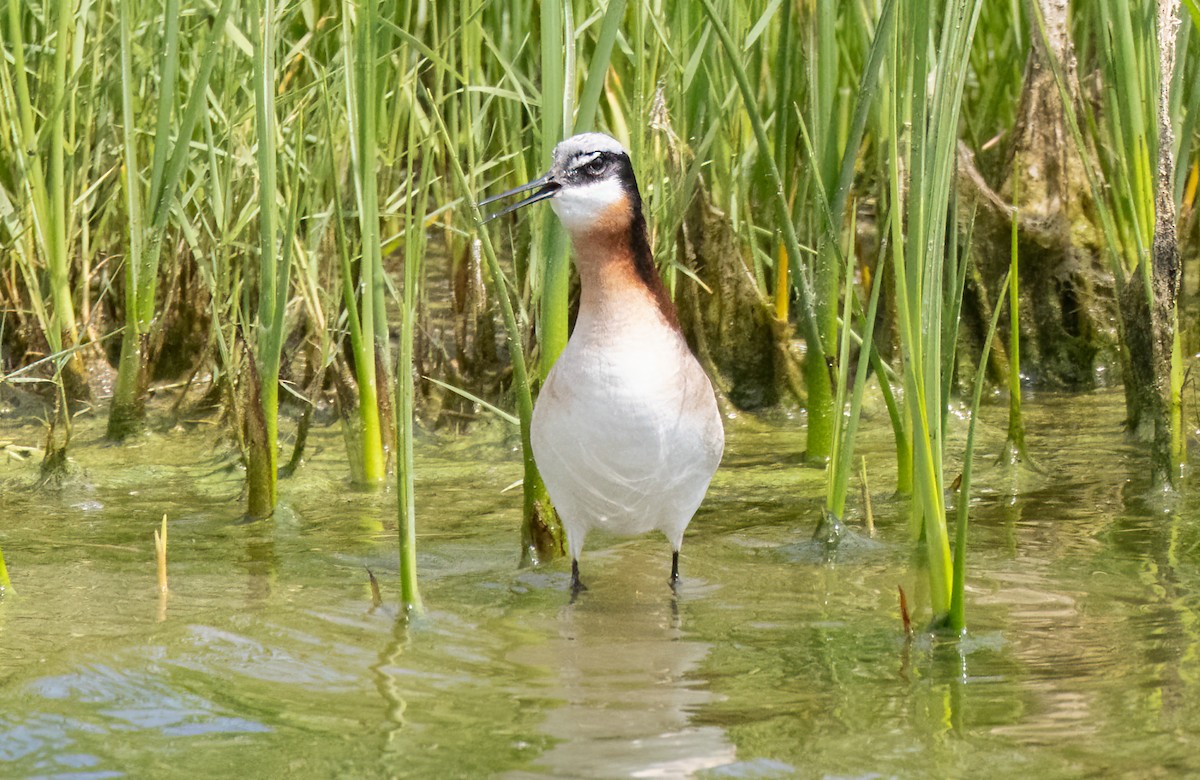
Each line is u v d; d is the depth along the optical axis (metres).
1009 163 14.83
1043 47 14.44
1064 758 6.36
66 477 11.61
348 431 11.68
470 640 8.16
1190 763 6.27
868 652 7.83
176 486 11.59
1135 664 7.48
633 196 8.60
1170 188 10.59
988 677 7.38
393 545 10.11
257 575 9.37
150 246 12.45
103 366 13.83
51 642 8.01
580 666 7.70
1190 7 7.96
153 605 8.71
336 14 13.03
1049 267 14.57
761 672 7.57
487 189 13.98
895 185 7.64
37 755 6.57
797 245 11.49
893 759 6.41
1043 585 8.89
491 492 11.53
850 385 13.83
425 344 13.45
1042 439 12.62
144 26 13.39
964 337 14.47
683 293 13.91
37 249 13.51
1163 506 10.55
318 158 12.52
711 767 6.36
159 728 6.87
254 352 12.02
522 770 6.37
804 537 10.17
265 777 6.35
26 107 12.57
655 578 9.41
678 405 8.61
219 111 12.52
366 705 7.15
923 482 7.89
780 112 12.84
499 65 13.55
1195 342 14.84
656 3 12.34
